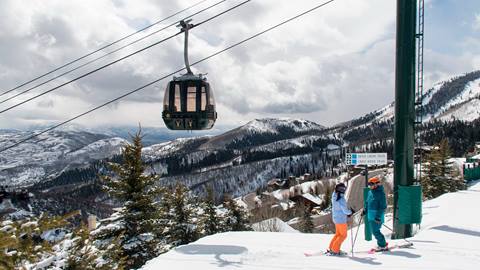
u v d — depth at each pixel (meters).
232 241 13.02
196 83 12.03
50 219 6.05
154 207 20.28
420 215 13.27
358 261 10.26
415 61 13.37
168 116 12.26
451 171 41.78
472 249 11.16
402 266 9.66
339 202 10.89
